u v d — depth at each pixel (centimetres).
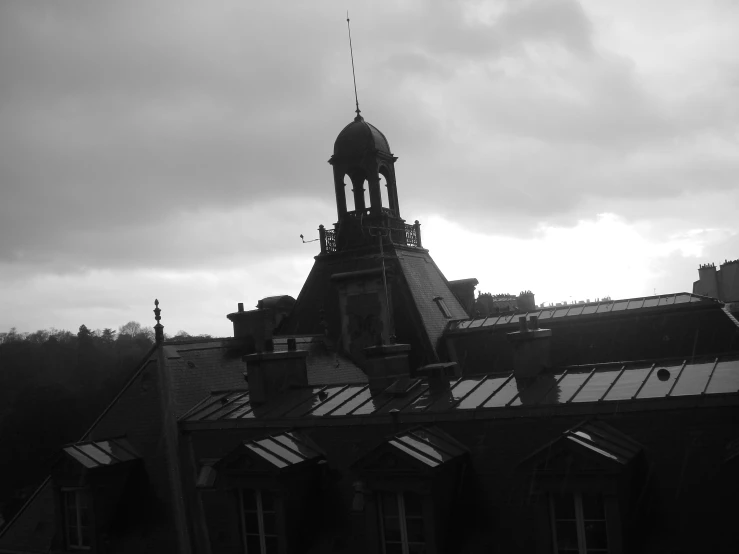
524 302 5197
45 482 2405
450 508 1628
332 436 1891
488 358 2923
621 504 1421
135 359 7394
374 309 2989
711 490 1438
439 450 1634
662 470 1493
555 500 1513
